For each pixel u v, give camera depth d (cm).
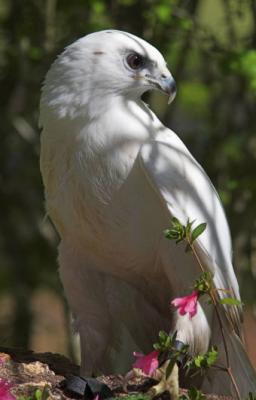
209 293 916
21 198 1838
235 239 1662
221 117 1786
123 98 1091
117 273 1115
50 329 1986
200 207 1045
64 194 1088
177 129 1869
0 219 1902
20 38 1675
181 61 1692
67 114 1079
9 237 1922
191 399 897
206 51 1573
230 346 1066
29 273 1933
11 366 1041
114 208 1068
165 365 999
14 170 1811
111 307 1120
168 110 1791
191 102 1812
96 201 1070
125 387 997
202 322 1040
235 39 1636
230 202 1678
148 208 1059
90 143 1066
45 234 1777
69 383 987
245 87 1745
